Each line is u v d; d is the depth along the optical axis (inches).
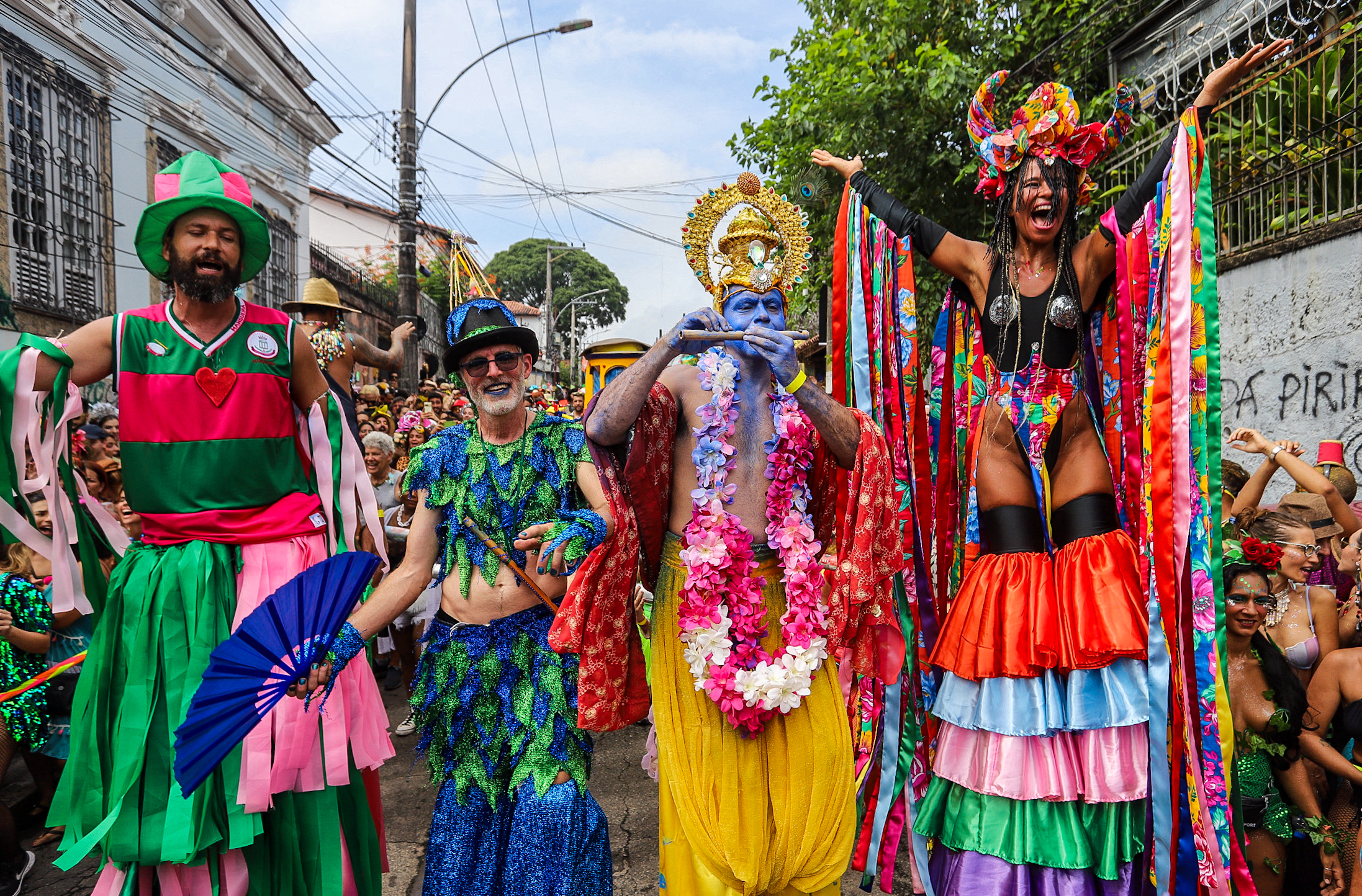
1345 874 117.2
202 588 100.9
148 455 102.8
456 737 102.9
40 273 437.1
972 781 99.6
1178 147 99.7
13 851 146.9
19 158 423.5
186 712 95.3
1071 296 105.7
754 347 88.5
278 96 697.6
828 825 91.8
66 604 104.9
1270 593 123.3
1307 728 119.3
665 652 94.8
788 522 93.4
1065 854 94.1
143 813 94.8
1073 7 329.7
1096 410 107.7
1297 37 246.4
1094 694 96.3
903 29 350.3
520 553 104.3
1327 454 175.2
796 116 367.6
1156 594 96.7
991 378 110.5
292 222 752.3
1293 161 239.9
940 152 349.7
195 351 103.4
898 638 104.1
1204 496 95.0
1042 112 104.0
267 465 107.0
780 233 97.1
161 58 538.6
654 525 98.3
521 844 96.8
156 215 100.0
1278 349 238.2
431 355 489.1
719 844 88.5
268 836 100.6
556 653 102.9
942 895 101.9
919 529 115.1
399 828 154.9
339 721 103.1
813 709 93.7
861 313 116.8
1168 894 92.6
